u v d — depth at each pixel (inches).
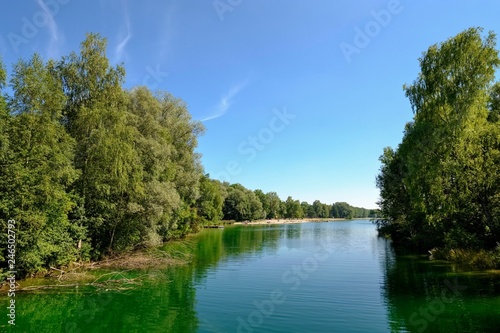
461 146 909.2
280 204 6786.4
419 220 1519.4
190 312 601.9
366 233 2886.3
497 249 972.6
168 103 1833.2
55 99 887.1
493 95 1272.1
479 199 994.7
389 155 1918.1
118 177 1080.2
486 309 577.6
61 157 858.8
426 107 1003.9
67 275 895.1
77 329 524.1
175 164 1742.1
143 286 812.0
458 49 900.6
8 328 531.2
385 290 740.0
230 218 5098.4
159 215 1286.9
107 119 1095.6
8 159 766.5
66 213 957.8
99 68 1122.7
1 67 752.3
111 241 1206.3
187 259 1259.8
